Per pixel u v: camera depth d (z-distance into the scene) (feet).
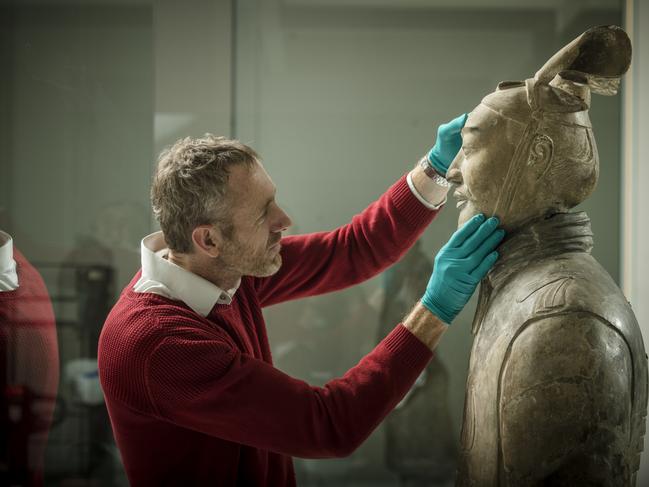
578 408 3.39
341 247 5.09
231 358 3.96
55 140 7.74
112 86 7.70
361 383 3.97
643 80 6.99
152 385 3.96
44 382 6.10
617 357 3.45
